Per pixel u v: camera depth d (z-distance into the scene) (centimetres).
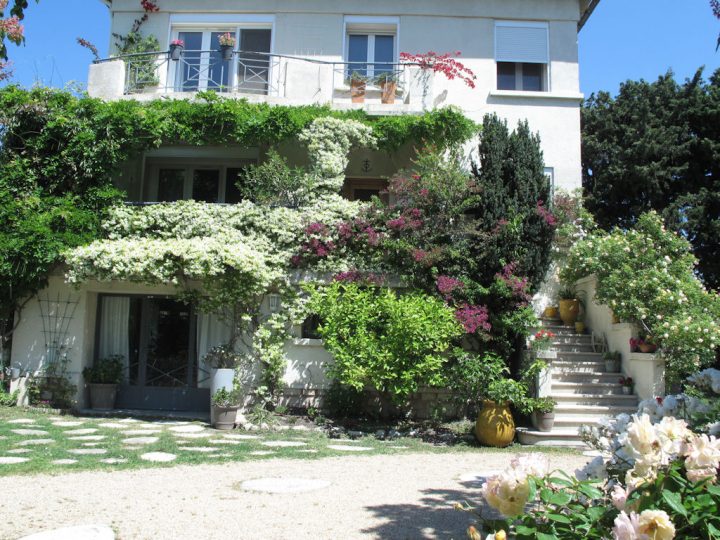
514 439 1047
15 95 1300
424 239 1172
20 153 1325
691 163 1716
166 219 1268
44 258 1202
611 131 1825
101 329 1316
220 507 561
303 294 1226
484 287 1164
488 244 1159
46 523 500
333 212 1262
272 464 779
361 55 1516
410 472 760
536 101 1448
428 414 1184
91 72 1416
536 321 1108
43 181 1325
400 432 1096
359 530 503
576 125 1440
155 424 1119
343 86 1484
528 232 1170
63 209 1246
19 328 1266
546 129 1440
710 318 1066
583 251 1256
